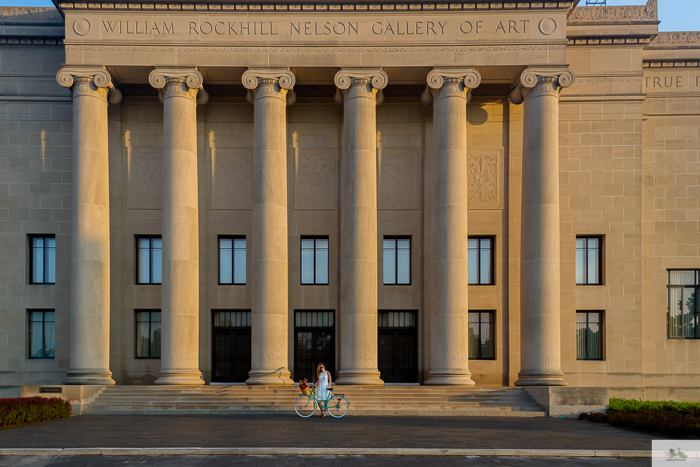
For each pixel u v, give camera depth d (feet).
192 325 107.86
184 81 110.52
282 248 109.19
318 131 125.49
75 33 110.22
